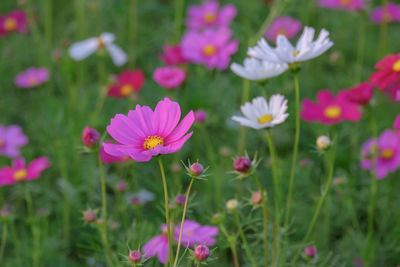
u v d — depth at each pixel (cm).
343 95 200
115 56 222
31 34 248
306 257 184
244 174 174
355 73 230
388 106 219
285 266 188
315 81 231
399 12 232
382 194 206
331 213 203
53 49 243
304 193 208
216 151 217
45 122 219
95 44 221
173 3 267
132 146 168
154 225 199
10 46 242
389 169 200
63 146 211
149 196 206
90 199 210
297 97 179
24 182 191
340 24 242
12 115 230
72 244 204
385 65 182
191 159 215
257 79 183
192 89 225
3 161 216
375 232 203
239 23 241
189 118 168
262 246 190
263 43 178
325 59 238
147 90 232
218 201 201
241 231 182
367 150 202
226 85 226
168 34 250
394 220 203
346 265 197
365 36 244
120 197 199
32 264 197
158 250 180
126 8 243
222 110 224
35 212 208
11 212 189
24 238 200
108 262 186
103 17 256
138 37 251
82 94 229
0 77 236
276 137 215
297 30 230
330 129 213
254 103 179
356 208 204
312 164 210
